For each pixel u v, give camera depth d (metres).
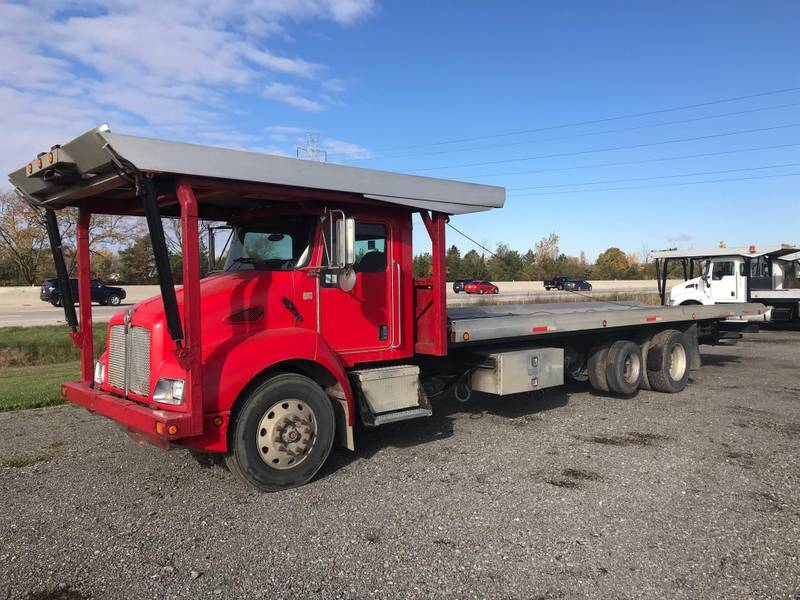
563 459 5.83
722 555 3.80
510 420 7.47
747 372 11.26
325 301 5.66
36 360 13.89
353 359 5.86
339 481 5.26
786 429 6.94
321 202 5.58
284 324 5.38
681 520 4.35
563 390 9.59
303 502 4.77
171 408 4.58
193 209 4.49
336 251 5.43
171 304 4.36
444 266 6.27
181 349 4.39
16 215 51.47
